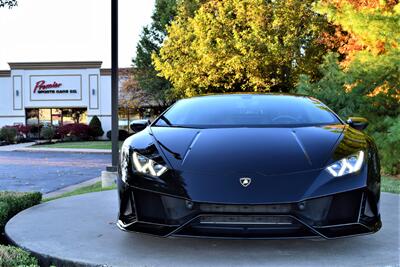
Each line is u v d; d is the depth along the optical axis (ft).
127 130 101.04
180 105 13.01
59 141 92.43
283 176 8.62
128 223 9.30
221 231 8.46
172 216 8.71
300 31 54.24
